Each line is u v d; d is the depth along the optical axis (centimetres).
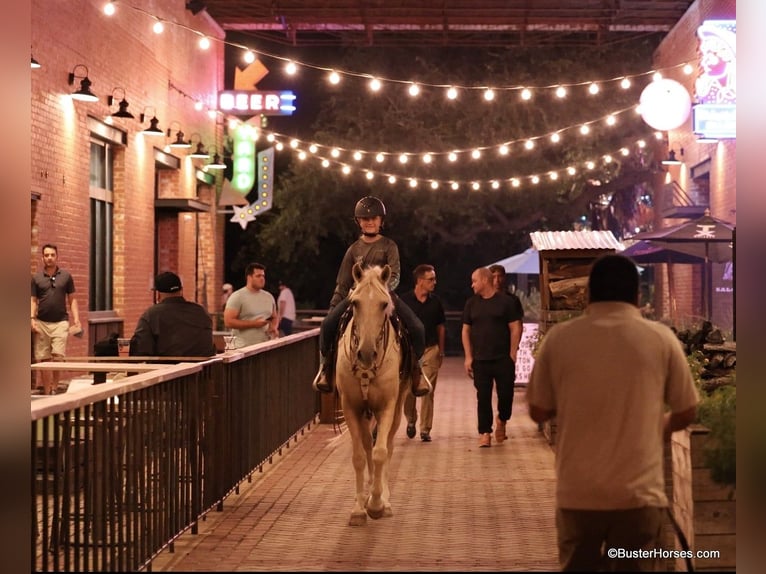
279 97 2562
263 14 2541
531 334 1822
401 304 842
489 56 2977
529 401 470
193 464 753
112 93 1675
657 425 445
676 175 2489
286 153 3167
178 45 2180
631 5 2459
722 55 1792
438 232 3070
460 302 3462
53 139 1391
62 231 1433
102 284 1719
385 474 840
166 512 689
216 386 831
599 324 454
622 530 439
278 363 1126
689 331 859
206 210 2116
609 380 443
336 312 827
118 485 601
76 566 542
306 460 1088
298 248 3092
